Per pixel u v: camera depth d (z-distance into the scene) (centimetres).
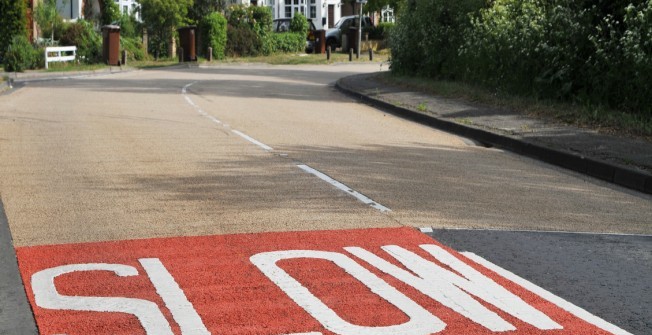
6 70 4169
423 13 3095
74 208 980
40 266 739
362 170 1281
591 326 617
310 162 1347
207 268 734
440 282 710
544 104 2086
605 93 1966
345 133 1784
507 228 921
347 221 923
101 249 795
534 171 1369
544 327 611
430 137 1780
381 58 5947
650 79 1798
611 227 955
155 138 1606
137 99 2530
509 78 2350
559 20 2162
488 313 638
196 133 1700
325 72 4438
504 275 741
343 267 743
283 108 2341
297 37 6444
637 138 1612
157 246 806
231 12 5997
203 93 2831
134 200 1028
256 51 6019
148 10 5600
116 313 624
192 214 952
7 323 605
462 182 1212
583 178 1331
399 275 725
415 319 619
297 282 698
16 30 4359
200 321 607
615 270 773
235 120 1978
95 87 3077
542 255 816
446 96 2528
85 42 4834
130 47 5306
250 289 679
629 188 1270
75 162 1309
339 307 641
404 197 1073
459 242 849
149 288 679
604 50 1956
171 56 5691
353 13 8394
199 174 1218
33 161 1315
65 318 613
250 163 1326
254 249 798
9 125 1780
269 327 596
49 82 3391
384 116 2211
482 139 1742
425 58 3130
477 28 2622
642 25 1830
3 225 893
